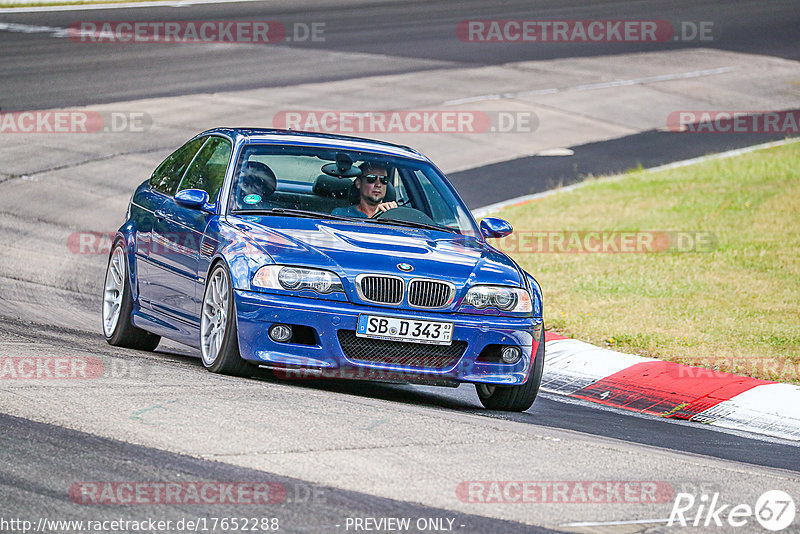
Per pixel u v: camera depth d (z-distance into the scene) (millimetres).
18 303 37062
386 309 24828
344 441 19891
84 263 46062
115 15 118625
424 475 18375
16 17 114438
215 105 79938
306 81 90000
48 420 19766
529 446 21109
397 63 99312
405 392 28672
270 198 27656
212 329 25938
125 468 17469
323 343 24469
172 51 99312
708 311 40094
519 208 59812
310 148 29453
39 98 79062
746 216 56750
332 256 25156
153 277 29562
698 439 26141
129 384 22969
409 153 30781
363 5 133125
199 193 27516
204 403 21672
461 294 25438
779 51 114125
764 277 45188
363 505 16562
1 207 54406
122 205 56938
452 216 29281
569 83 95562
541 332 27172
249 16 121688
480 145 75375
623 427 26719
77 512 15469
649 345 35500
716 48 114188
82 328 34344
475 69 98562
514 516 16750
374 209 28500
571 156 74062
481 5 134625
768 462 24078
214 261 26250
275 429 20203
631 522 17000
